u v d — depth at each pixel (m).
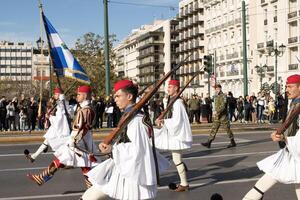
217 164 11.73
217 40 85.00
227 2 80.31
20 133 20.95
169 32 112.94
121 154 4.66
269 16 65.25
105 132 20.95
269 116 27.98
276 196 8.05
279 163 5.33
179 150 8.48
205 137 19.20
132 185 4.66
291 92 5.60
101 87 52.09
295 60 59.84
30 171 10.98
